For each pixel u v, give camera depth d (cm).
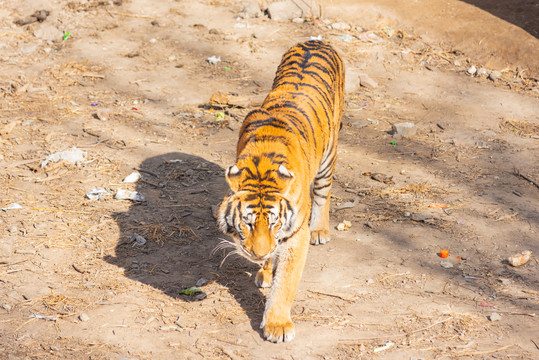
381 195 872
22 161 939
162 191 882
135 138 1034
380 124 1098
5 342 589
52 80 1234
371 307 644
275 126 596
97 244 754
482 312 631
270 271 679
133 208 835
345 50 1354
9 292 662
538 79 1234
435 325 613
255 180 550
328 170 739
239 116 1108
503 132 1059
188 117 1111
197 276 699
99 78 1244
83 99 1163
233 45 1378
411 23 1446
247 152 577
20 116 1091
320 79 716
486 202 848
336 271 707
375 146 1022
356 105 1168
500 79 1251
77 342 592
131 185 893
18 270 700
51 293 662
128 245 756
